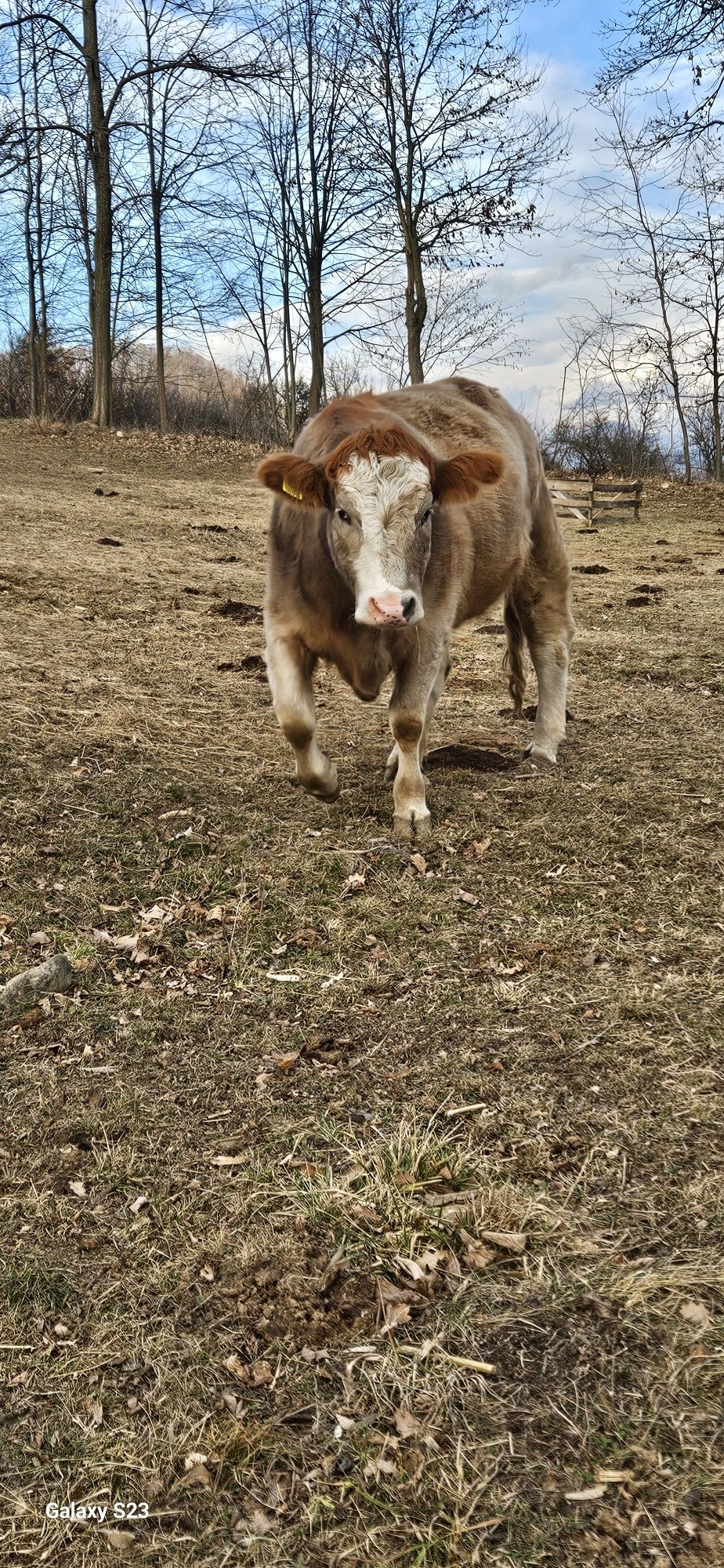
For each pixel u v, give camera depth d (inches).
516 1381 86.6
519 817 196.7
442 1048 131.0
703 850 182.5
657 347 1061.1
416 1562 73.6
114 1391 87.9
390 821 194.4
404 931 158.9
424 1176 109.2
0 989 144.9
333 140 974.4
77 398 1346.0
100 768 208.7
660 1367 87.0
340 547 161.5
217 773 211.9
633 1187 106.9
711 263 993.5
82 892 169.0
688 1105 118.1
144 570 386.0
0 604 312.0
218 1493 79.5
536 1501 77.1
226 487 720.3
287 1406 85.7
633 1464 79.4
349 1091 123.7
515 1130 115.7
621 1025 133.9
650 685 292.4
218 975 149.6
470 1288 96.0
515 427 231.1
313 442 178.9
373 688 185.8
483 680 303.3
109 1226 105.2
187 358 1797.5
